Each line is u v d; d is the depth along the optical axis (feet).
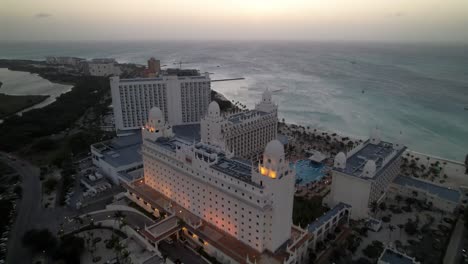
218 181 343.67
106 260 350.64
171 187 419.95
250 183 313.12
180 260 346.54
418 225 414.00
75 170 564.30
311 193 502.79
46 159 629.51
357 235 394.32
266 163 305.94
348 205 431.43
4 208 427.33
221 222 357.61
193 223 372.17
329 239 382.22
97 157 576.61
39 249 356.18
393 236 392.68
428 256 349.61
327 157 643.45
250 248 329.52
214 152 395.14
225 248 328.49
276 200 309.83
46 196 487.20
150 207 426.51
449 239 390.42
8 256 357.00
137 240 382.42
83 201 469.57
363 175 420.77
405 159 634.84
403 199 474.49
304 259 351.87
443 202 445.78
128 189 457.27
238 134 579.07
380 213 441.68
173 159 401.29
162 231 360.89
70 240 359.66
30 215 435.12
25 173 568.00
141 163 542.16
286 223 336.08
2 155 650.02
